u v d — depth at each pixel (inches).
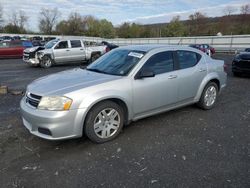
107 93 154.1
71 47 621.0
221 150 149.4
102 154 145.4
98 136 156.3
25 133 173.8
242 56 423.5
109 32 3735.2
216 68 228.4
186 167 131.1
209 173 125.5
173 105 197.9
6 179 121.3
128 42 2107.5
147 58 178.7
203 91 219.1
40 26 3754.9
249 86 347.6
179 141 161.9
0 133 173.8
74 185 116.9
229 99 268.7
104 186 116.1
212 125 190.1
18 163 135.7
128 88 164.4
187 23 3329.2
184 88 200.4
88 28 3855.8
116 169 129.7
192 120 200.5
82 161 137.8
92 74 175.5
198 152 147.0
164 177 122.6
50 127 141.1
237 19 2842.0
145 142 160.6
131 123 192.5
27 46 857.5
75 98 144.8
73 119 144.6
